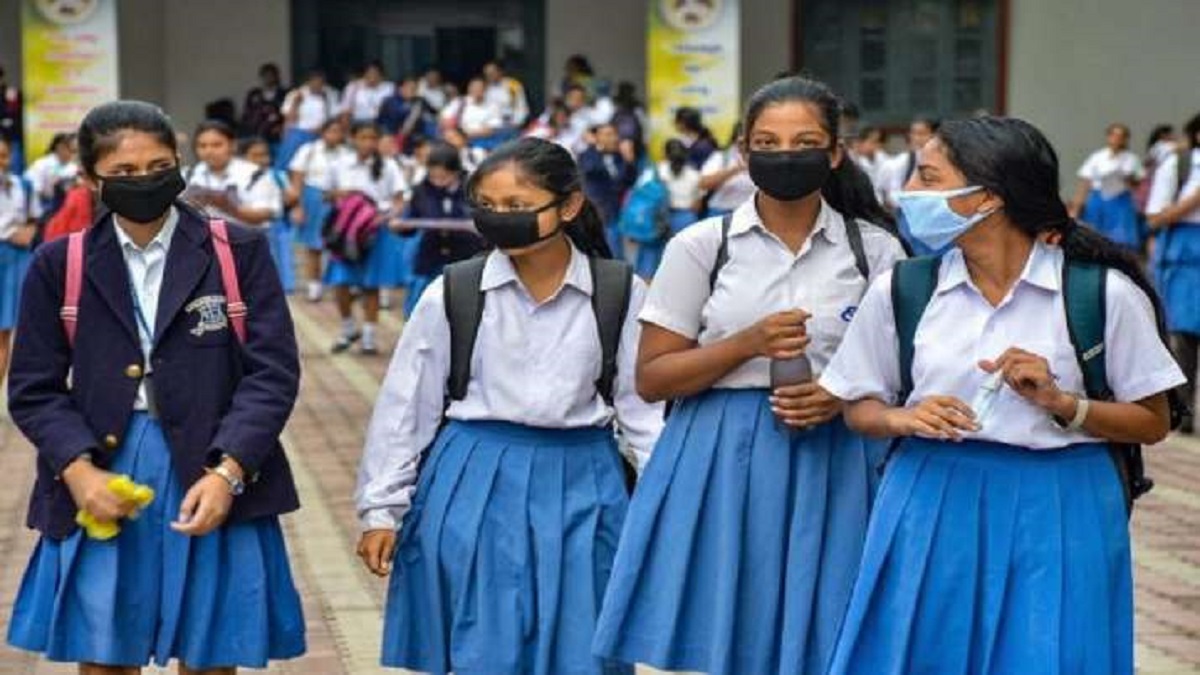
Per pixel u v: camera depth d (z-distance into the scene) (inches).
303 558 361.4
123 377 203.8
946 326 179.3
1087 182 840.9
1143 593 339.3
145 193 199.3
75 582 202.8
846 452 206.4
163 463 203.8
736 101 1002.7
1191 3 1112.2
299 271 911.0
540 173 208.4
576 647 210.8
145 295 205.6
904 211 178.9
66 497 203.5
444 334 215.8
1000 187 173.3
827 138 204.8
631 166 851.4
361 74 1128.8
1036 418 176.1
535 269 213.8
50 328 205.6
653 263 770.8
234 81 1160.2
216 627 204.8
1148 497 430.9
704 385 207.2
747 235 210.5
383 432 217.0
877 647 181.0
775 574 205.3
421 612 216.1
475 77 1188.5
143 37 1151.6
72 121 991.6
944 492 178.7
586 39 1167.6
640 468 218.7
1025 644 174.6
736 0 997.2
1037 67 1127.6
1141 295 178.9
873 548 181.9
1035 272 177.2
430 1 1187.9
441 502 213.8
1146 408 178.4
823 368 208.8
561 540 211.5
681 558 206.7
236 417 203.2
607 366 215.3
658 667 206.5
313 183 726.5
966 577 177.2
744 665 205.9
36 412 203.8
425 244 573.9
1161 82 1119.0
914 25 1138.7
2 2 1136.8
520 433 213.6
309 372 641.6
